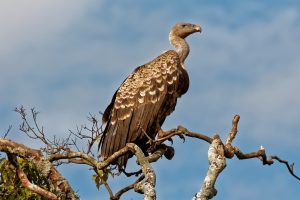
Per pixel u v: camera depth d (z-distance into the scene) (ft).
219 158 45.32
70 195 44.88
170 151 58.59
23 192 45.98
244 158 49.85
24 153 44.68
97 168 48.16
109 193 49.08
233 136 48.80
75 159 49.37
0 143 44.42
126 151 48.44
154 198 44.09
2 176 46.65
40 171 44.98
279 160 52.06
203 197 43.73
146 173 45.68
